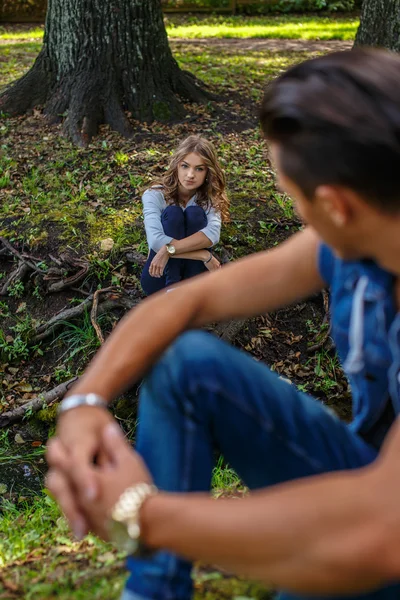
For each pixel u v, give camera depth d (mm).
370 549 1034
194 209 4965
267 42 13508
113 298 5555
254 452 1521
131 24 7512
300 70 1241
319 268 1599
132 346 1567
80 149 7070
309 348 5504
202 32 14859
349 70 1181
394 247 1215
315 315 5691
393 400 1477
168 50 7891
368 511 1047
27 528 3375
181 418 1486
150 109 7555
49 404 5285
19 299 5914
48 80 7762
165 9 18297
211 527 1123
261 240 5949
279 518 1083
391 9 7430
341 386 5289
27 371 5594
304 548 1063
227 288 1659
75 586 2105
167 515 1172
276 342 5539
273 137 1244
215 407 1481
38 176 6719
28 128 7445
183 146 4980
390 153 1115
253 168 6832
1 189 6594
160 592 1486
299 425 1505
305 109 1169
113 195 6426
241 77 9430
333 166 1149
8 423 5242
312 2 18484
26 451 5059
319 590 1084
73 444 1396
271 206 6297
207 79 9039
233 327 5418
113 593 1967
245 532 1095
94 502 1253
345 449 1540
